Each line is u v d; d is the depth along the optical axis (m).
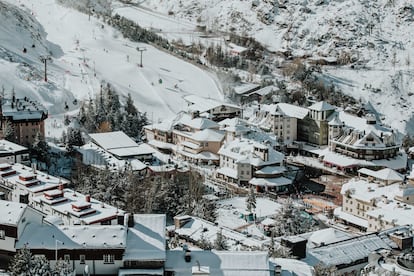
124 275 130.38
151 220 144.25
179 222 199.25
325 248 175.38
